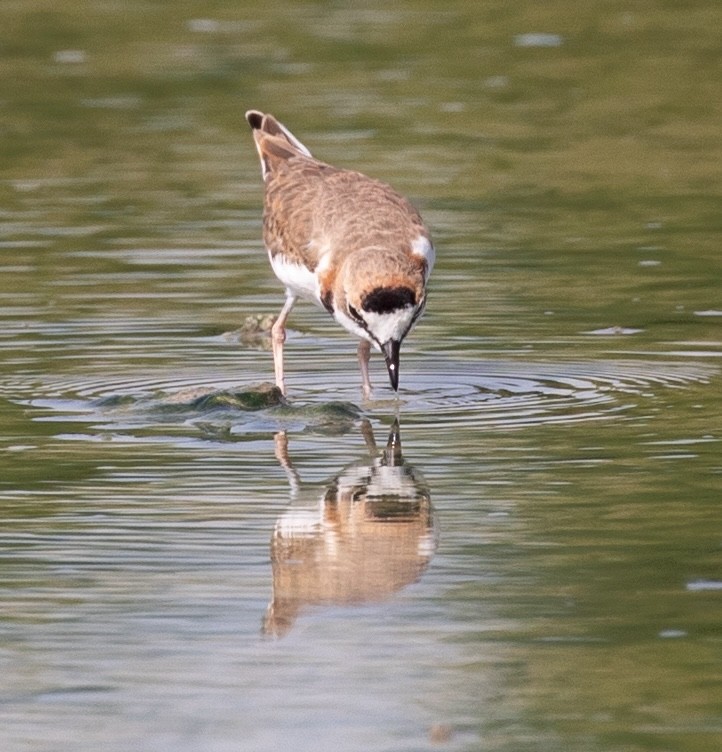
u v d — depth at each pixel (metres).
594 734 14.10
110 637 16.11
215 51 54.47
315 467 21.73
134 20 59.28
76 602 17.02
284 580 17.53
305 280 25.50
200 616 16.66
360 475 21.31
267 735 14.13
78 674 15.31
